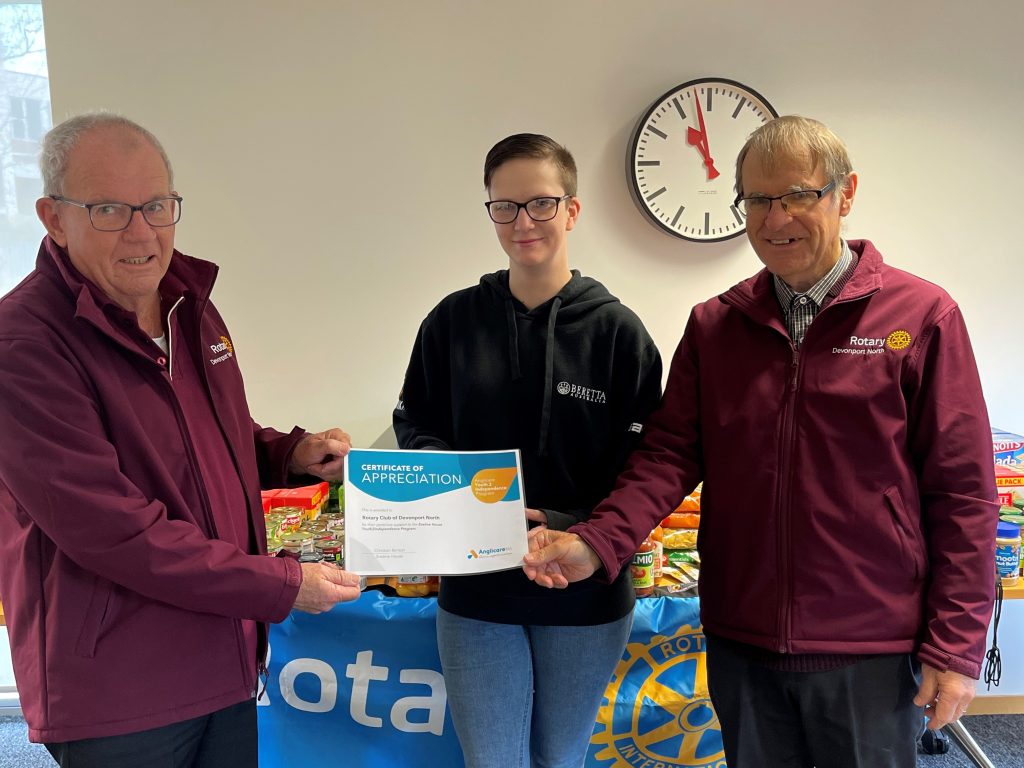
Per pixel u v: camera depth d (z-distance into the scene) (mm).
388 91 2020
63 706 973
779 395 1146
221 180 2039
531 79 2025
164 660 1023
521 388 1332
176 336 1146
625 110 2045
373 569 1189
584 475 1360
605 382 1316
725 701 1232
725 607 1210
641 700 1677
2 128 2164
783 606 1131
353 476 1248
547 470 1339
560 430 1321
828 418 1108
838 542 1104
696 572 1790
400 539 1216
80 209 961
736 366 1201
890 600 1108
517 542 1228
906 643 1111
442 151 2051
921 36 2049
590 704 1370
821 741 1155
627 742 1689
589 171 2068
